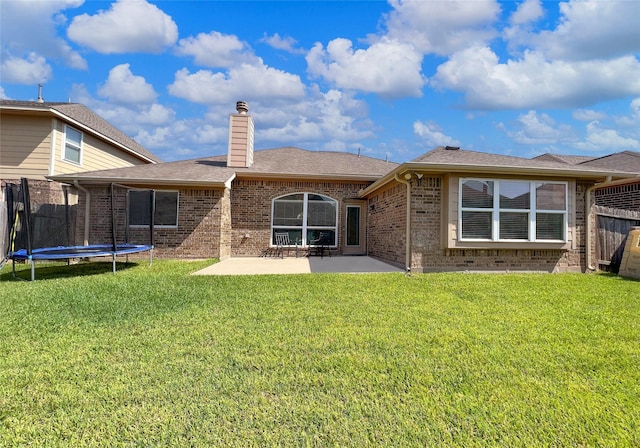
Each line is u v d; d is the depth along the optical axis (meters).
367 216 13.69
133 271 8.62
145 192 10.23
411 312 4.71
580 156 18.50
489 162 8.80
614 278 7.84
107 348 3.37
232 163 13.36
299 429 2.15
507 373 2.90
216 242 11.42
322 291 6.01
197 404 2.40
